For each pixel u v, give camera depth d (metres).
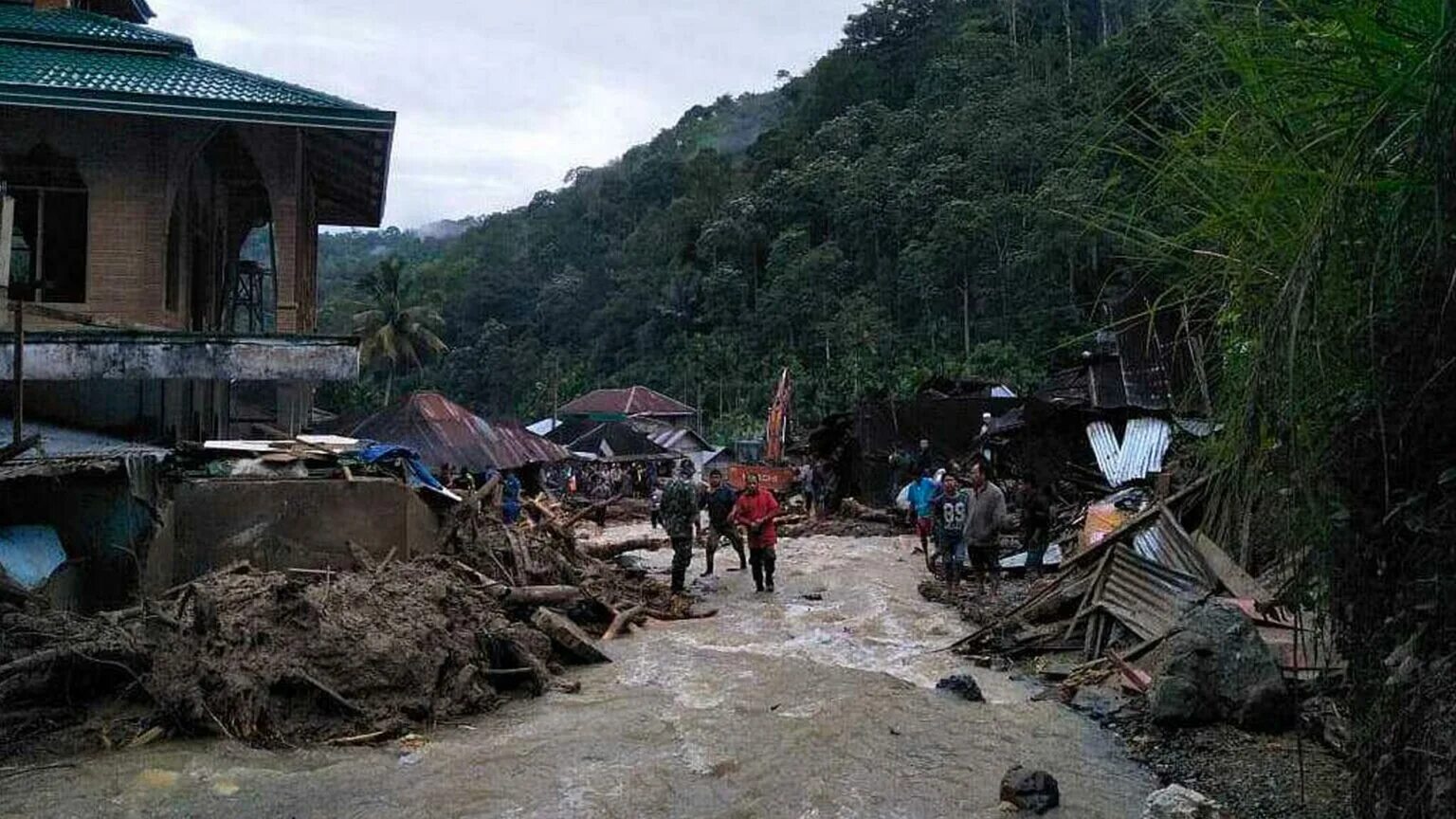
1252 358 3.34
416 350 66.88
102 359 11.16
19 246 13.68
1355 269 3.04
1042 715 8.09
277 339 11.73
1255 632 7.67
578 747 7.37
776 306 78.69
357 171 18.97
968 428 28.25
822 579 16.08
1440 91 2.60
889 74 97.88
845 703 8.45
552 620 10.19
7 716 7.35
